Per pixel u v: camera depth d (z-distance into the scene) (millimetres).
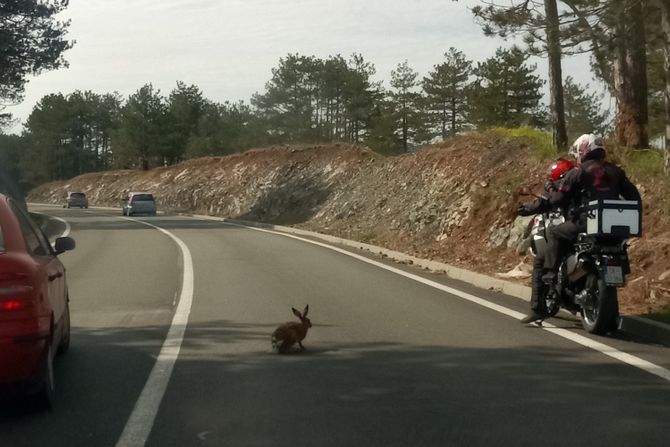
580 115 62375
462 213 22516
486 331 10430
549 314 10578
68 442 6086
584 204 9734
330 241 28484
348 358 8922
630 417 6594
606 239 9461
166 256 22812
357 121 69438
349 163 46562
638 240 14312
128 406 7070
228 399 7266
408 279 16312
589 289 9852
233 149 84438
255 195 52812
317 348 9484
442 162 27594
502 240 19047
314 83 70562
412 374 8133
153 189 73812
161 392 7523
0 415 6801
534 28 17484
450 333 10320
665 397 7203
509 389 7516
